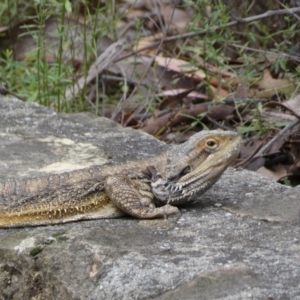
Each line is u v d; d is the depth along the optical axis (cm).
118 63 1579
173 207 896
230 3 1519
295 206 909
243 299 728
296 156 1294
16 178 1010
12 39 1678
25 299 859
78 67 1591
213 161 893
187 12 1638
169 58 1532
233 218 888
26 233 898
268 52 1404
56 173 988
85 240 848
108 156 1120
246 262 784
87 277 804
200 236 846
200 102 1480
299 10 1403
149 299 755
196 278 762
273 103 1309
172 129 1428
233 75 1432
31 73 1579
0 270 878
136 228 873
